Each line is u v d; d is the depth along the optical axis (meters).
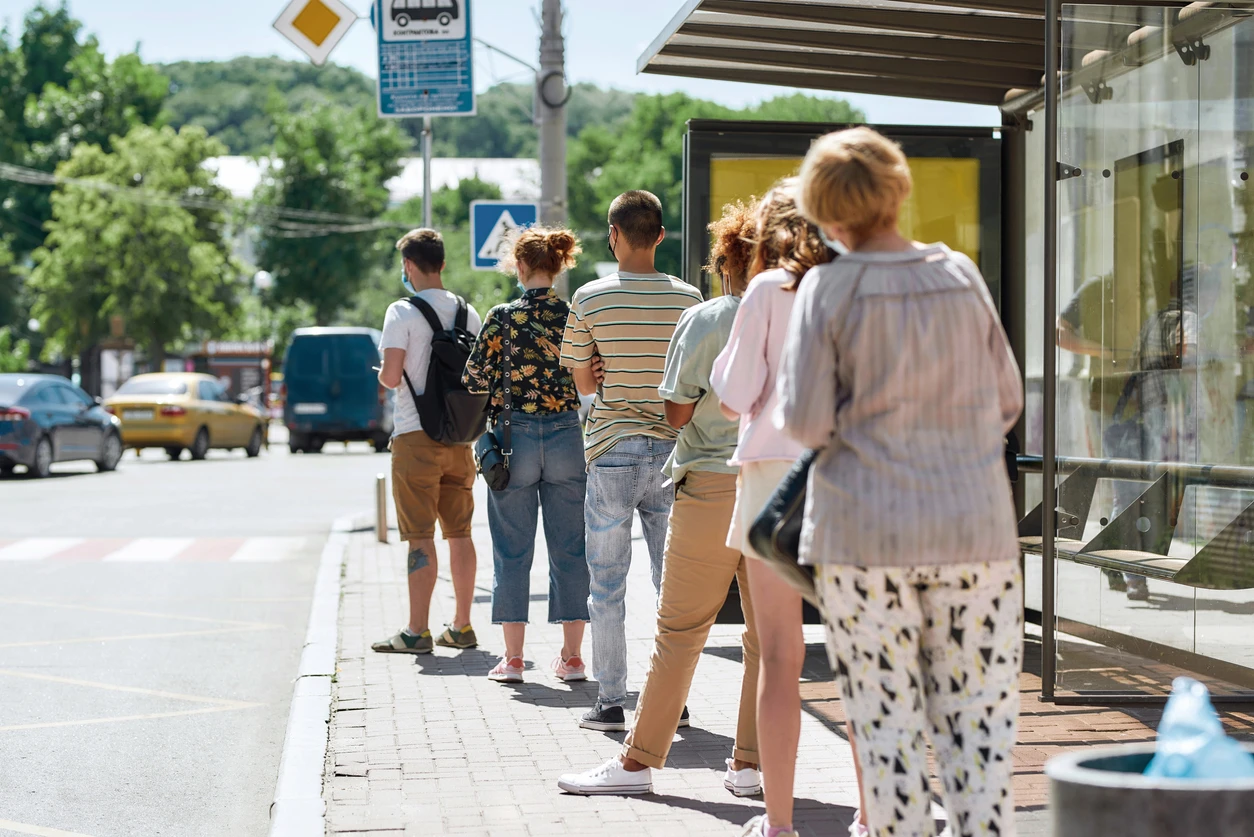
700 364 5.22
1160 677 7.10
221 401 35.84
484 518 18.92
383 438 38.69
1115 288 7.24
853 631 3.54
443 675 8.02
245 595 12.06
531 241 7.65
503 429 7.55
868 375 3.50
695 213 8.91
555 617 7.77
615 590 6.63
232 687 8.27
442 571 13.22
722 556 5.35
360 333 38.28
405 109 15.36
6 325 80.69
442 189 109.06
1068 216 7.18
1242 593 7.20
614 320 6.41
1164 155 7.23
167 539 16.34
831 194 3.62
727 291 5.40
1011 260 9.26
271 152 85.56
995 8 7.82
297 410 38.16
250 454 36.97
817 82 9.23
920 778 3.53
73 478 26.81
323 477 27.22
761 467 4.59
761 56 8.81
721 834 5.01
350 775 5.86
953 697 3.56
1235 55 7.21
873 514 3.46
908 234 9.21
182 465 31.86
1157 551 7.17
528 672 8.10
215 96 180.62
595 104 148.75
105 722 7.38
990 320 3.58
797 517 3.72
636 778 5.55
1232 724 6.70
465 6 15.17
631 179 87.69
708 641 9.27
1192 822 2.86
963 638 3.53
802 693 7.48
